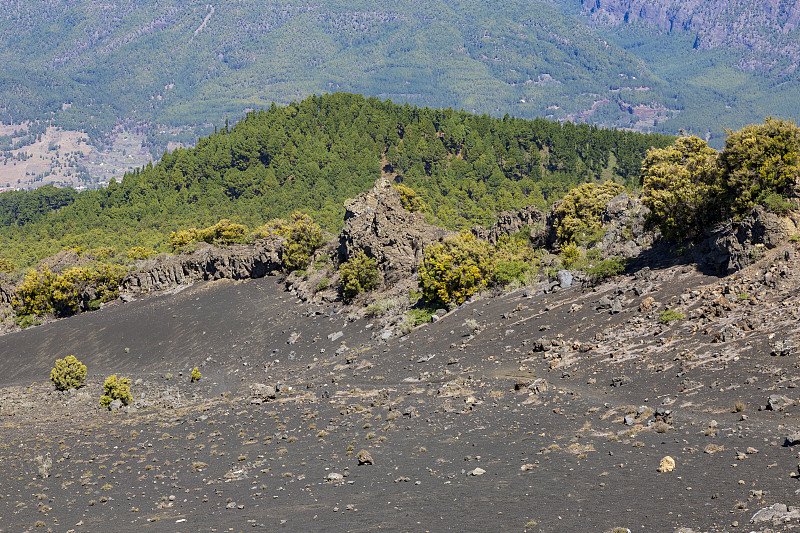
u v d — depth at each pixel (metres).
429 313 84.44
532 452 30.55
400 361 65.56
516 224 111.94
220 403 62.25
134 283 145.00
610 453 28.34
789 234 52.81
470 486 26.64
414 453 33.53
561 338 56.22
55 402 78.12
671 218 66.12
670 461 25.05
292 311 106.75
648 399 37.59
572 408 37.91
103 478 38.00
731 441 27.36
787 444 25.48
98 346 111.50
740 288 50.41
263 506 27.94
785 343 39.06
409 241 104.75
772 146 58.28
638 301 57.72
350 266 101.69
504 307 73.56
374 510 25.19
